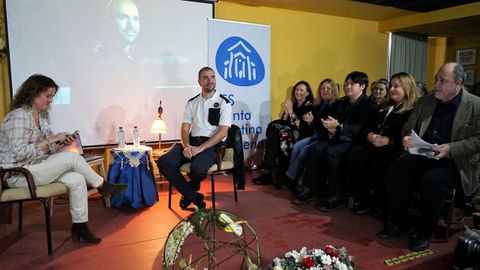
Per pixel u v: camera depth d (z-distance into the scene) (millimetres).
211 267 1753
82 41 3324
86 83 3375
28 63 3145
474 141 2135
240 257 2094
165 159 2885
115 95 3516
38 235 2447
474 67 6066
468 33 5859
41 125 2434
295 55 4816
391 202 2400
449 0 4422
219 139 2896
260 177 3779
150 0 3582
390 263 2039
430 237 2242
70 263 2039
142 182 3006
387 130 2693
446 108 2311
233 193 3406
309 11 4793
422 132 2395
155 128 3307
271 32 4582
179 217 2793
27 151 2176
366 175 2811
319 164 3051
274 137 3590
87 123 3414
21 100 2271
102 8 3381
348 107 3098
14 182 2176
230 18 4266
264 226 2584
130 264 2027
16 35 3084
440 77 2221
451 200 2270
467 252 1732
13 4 3051
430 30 5539
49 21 3180
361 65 5438
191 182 2955
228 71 4078
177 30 3746
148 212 2908
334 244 2293
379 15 5090
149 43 3621
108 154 3635
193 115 3076
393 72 5727
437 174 2182
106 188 2527
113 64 3477
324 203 2949
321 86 3609
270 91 4660
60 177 2250
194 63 3871
